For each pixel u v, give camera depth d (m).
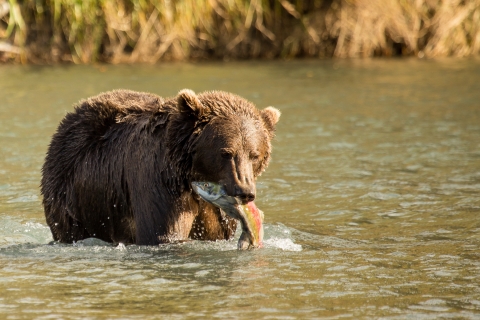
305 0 40.69
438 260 12.39
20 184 17.94
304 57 40.53
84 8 36.50
